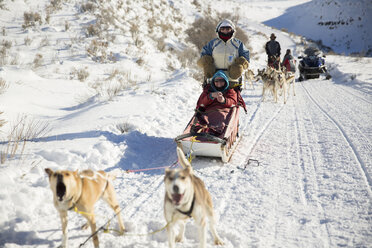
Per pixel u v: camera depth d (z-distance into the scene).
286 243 4.16
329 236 4.26
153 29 22.41
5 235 4.25
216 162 6.99
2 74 11.48
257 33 40.28
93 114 9.42
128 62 16.23
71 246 4.15
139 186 5.86
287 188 5.66
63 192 3.54
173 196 3.30
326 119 9.91
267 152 7.48
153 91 12.29
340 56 34.66
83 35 17.64
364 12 59.62
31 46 15.30
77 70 13.96
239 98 8.23
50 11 19.42
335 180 5.83
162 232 4.41
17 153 6.38
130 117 9.22
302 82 19.48
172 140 8.29
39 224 4.60
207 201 3.88
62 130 8.09
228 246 4.10
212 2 54.25
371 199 5.11
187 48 22.06
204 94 7.85
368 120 9.52
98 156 6.59
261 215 4.85
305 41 46.38
